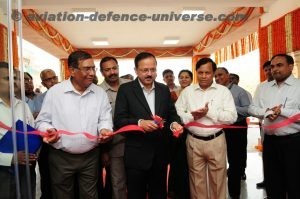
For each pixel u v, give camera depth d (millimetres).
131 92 2225
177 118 2338
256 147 6223
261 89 2707
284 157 2457
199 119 2428
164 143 2252
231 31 6195
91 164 2129
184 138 2641
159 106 2230
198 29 7371
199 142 2428
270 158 2584
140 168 2162
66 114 2025
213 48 8281
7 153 1867
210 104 2432
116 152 2488
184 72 4016
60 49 7344
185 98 2561
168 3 4750
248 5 4785
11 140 1876
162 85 2332
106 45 8969
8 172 1908
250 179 4066
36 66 7258
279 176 2564
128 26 6793
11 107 1797
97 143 2104
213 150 2400
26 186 1996
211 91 2475
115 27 6844
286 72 2467
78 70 1982
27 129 1992
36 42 6379
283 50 4219
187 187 2762
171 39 8328
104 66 2621
